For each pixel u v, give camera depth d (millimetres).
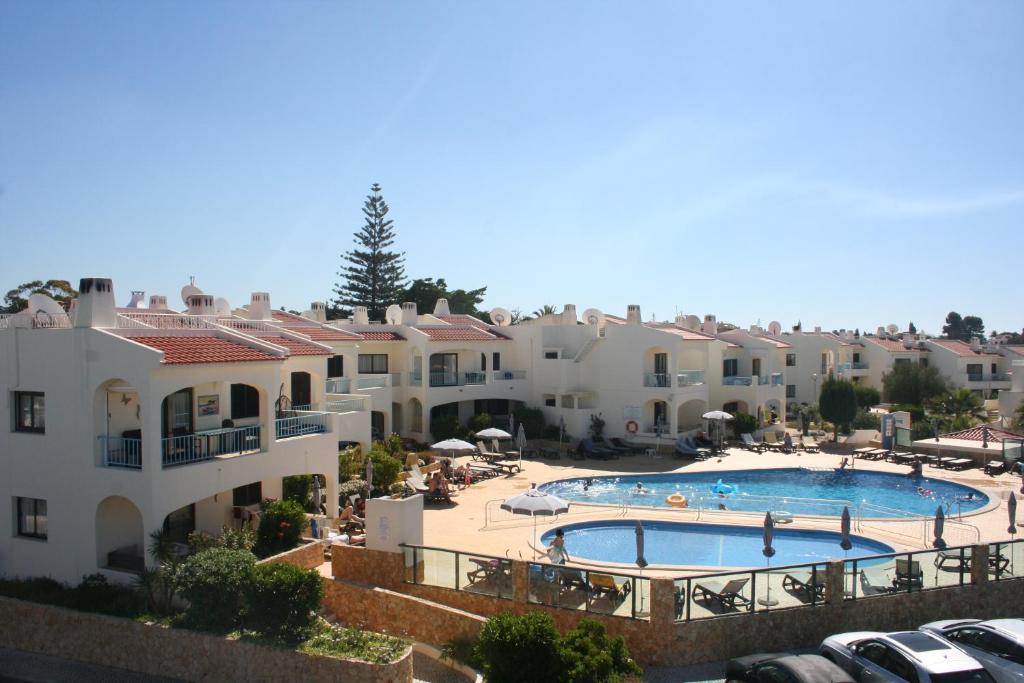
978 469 41719
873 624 19703
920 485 39031
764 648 18641
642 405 49031
